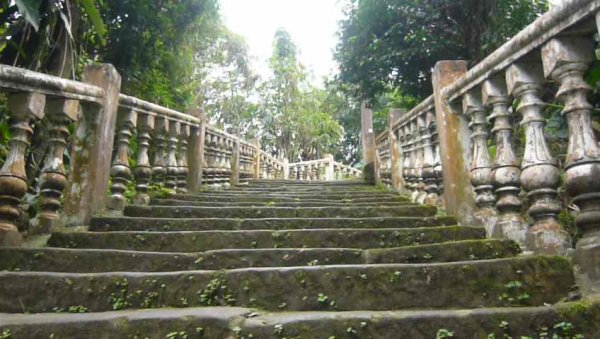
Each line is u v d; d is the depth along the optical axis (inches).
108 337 69.9
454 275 83.1
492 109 111.3
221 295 84.6
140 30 232.1
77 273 90.7
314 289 84.0
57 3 146.7
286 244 114.1
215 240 113.7
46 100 117.2
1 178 101.0
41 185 117.8
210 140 244.8
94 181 130.4
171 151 189.6
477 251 98.5
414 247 100.4
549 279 80.3
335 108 769.6
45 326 69.8
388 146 248.4
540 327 69.4
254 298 84.0
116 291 84.7
